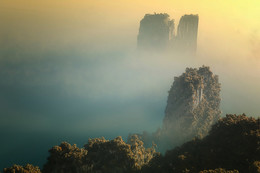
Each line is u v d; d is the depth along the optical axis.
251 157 79.56
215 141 92.06
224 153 85.06
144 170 88.69
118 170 89.38
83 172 87.75
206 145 92.50
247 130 89.44
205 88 148.25
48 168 90.19
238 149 83.81
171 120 136.62
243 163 78.88
